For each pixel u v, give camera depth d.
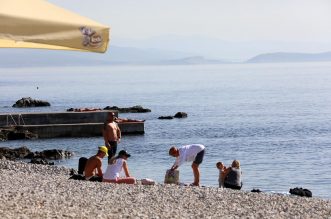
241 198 30.56
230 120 156.38
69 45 16.02
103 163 77.69
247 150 101.00
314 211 27.69
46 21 15.88
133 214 24.95
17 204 25.20
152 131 126.00
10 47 16.38
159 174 72.94
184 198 30.02
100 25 16.39
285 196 32.12
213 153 97.44
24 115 112.00
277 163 85.56
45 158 84.50
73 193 30.41
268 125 144.25
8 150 84.56
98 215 24.16
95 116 113.81
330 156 92.69
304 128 137.38
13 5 16.20
